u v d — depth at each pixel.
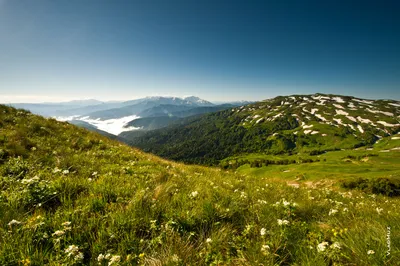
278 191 9.28
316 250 3.38
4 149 8.37
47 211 4.39
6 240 3.12
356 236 3.63
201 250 3.57
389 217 5.24
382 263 3.02
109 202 5.01
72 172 7.34
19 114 14.73
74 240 3.38
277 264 3.12
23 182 4.89
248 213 5.18
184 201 5.42
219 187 8.02
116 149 13.52
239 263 3.31
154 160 13.27
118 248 3.31
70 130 14.62
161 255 3.24
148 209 4.59
